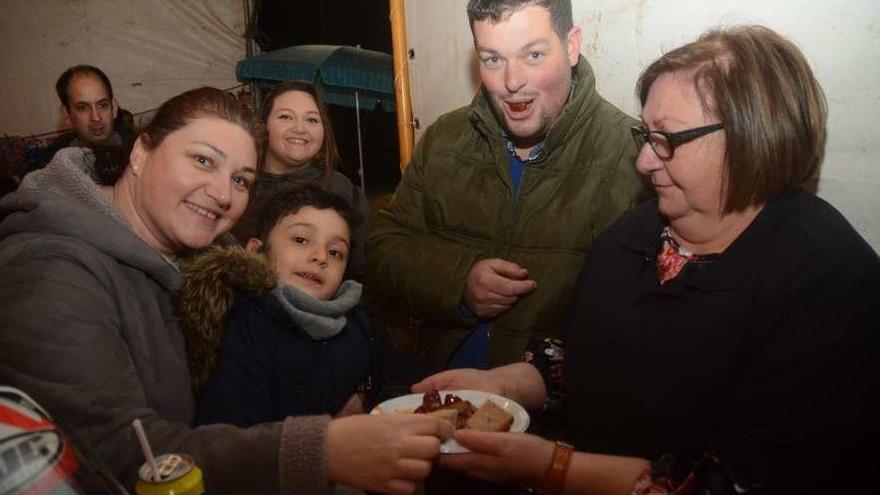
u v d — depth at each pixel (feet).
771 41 3.30
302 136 8.84
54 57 21.26
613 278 4.09
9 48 21.06
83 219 3.42
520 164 6.03
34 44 21.11
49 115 21.49
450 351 5.91
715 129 3.27
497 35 5.14
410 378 5.63
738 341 3.33
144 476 2.33
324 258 5.00
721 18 5.03
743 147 3.19
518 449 3.51
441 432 3.13
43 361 2.88
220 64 22.30
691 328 3.50
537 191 5.62
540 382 4.96
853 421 2.88
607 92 6.16
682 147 3.36
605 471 3.40
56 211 3.37
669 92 3.43
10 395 1.99
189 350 4.01
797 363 3.05
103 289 3.30
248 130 4.01
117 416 2.98
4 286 3.06
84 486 1.94
